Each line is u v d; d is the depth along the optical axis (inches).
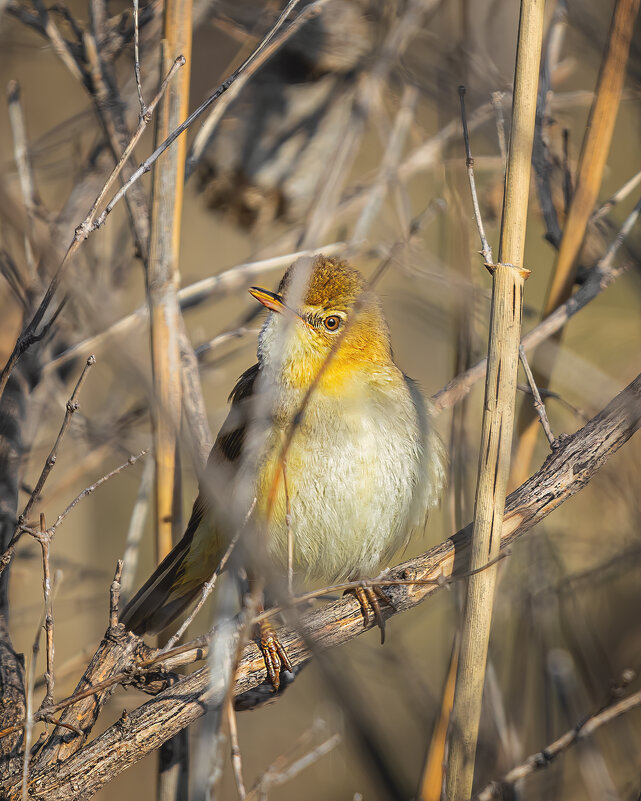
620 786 371.9
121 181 337.7
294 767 288.7
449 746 241.9
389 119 428.5
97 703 248.8
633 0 291.4
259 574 217.2
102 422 380.8
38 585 415.5
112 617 258.8
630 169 414.0
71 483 377.4
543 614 351.6
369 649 406.6
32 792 229.1
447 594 359.6
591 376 303.7
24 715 254.8
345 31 382.6
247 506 298.2
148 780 474.3
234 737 211.2
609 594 426.6
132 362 193.0
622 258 327.9
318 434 307.6
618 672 402.0
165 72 294.8
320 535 313.0
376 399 319.9
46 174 416.2
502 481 237.9
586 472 255.0
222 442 317.7
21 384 329.4
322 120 389.1
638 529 363.9
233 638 258.1
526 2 230.8
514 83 234.4
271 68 385.1
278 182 386.9
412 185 484.4
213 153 384.2
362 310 321.1
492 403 237.9
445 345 460.1
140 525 336.2
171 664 258.8
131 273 412.5
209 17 378.3
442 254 342.0
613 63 298.4
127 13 353.1
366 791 454.3
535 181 341.4
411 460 319.9
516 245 236.2
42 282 334.3
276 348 313.1
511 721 320.5
